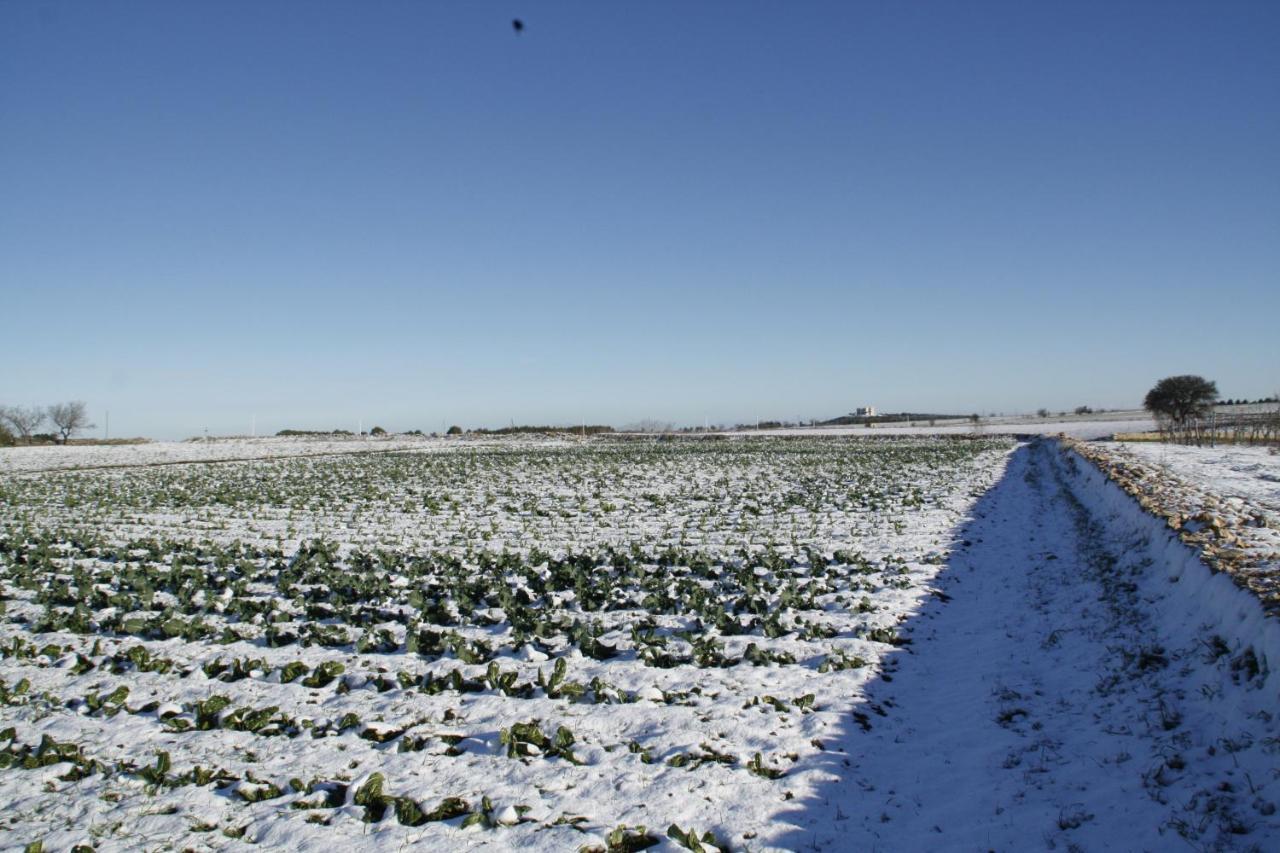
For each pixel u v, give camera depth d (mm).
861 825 6141
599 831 5926
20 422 101562
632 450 62500
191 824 6070
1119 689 8438
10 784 6711
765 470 39281
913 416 165375
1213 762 6535
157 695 8773
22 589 13914
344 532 21219
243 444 84125
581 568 15234
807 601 12258
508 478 37125
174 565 15195
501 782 6738
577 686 8664
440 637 10500
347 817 6152
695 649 9969
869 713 8266
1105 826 5953
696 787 6629
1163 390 69500
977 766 7172
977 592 13445
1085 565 14312
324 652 10258
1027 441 70438
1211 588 9422
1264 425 64062
